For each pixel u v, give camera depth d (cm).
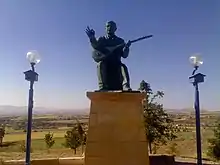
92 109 875
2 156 1741
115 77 934
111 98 875
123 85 941
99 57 934
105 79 930
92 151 860
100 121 871
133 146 873
